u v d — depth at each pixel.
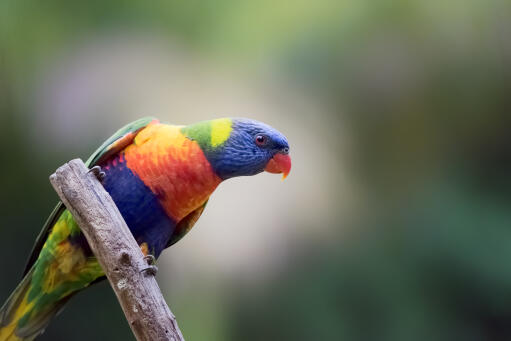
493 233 10.16
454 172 10.57
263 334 9.39
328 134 9.97
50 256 5.32
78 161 4.40
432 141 10.41
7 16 9.04
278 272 9.46
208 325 9.13
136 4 9.69
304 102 9.91
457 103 10.41
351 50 10.13
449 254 10.12
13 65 9.05
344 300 9.70
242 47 9.89
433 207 10.29
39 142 9.13
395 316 9.82
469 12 10.30
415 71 10.26
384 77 10.14
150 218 5.31
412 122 10.33
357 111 10.10
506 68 10.33
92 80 9.17
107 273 4.12
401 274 10.00
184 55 9.67
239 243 9.16
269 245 9.36
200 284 9.16
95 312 10.20
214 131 5.34
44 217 9.50
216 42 9.85
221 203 9.16
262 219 9.32
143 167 5.22
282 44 9.98
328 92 10.04
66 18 9.38
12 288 9.57
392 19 10.23
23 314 5.62
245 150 5.39
